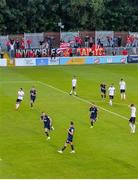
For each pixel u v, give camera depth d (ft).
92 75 303.68
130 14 426.51
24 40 368.07
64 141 166.40
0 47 354.33
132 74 311.06
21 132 176.86
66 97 237.66
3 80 282.97
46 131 168.25
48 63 347.56
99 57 357.82
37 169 139.95
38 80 284.41
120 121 193.57
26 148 158.30
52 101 228.22
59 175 135.64
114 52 370.32
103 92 233.76
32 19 403.75
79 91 252.62
